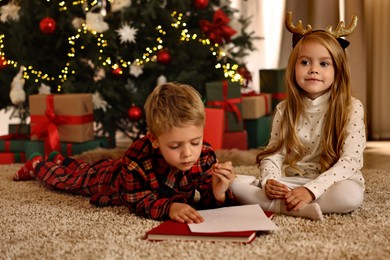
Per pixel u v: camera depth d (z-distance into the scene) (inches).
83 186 82.8
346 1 145.9
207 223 62.6
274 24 160.4
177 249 57.0
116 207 75.5
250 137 130.1
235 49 158.1
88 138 119.6
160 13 126.0
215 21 131.6
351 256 54.1
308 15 152.5
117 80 128.6
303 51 74.7
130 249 57.6
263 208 71.8
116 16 126.5
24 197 85.0
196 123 62.6
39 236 63.9
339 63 74.1
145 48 127.0
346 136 73.7
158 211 67.4
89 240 61.3
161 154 69.0
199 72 133.4
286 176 79.0
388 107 149.5
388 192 81.9
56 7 123.5
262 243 58.5
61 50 126.6
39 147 118.8
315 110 75.2
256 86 162.2
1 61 124.6
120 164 76.9
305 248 56.7
